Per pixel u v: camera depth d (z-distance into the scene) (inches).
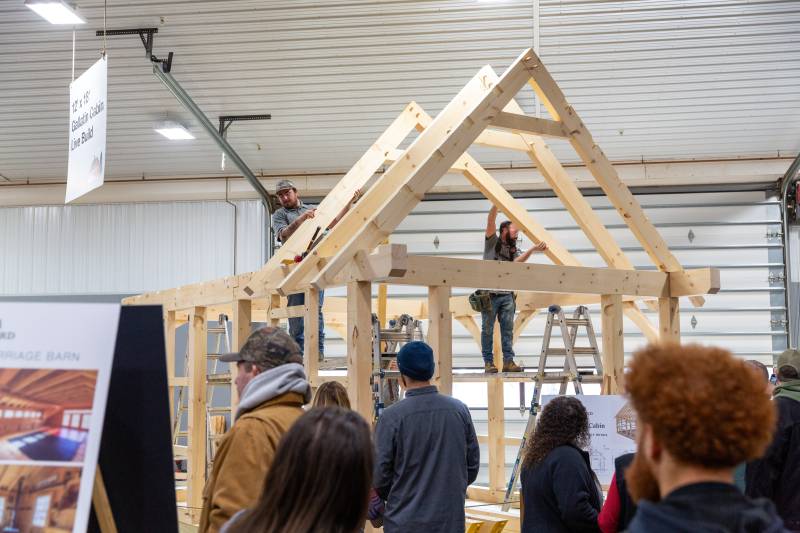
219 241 507.2
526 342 478.3
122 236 516.1
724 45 351.9
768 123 422.0
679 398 54.7
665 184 478.6
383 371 238.8
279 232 277.6
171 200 512.1
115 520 87.3
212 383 315.9
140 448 86.6
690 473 55.7
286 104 403.5
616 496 135.9
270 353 109.7
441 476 154.9
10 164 483.8
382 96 397.4
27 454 74.1
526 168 470.3
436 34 346.0
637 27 339.3
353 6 327.3
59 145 458.0
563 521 144.1
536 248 282.2
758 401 55.4
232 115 414.6
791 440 156.9
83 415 75.3
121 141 446.9
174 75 376.5
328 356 485.4
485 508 323.9
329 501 68.7
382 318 321.1
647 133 434.0
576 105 404.2
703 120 418.9
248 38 347.6
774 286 467.5
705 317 469.7
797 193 466.3
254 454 100.7
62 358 76.4
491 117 221.1
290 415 105.6
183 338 463.5
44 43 351.9
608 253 260.4
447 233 486.6
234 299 278.5
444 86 389.4
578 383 265.4
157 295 346.0
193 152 463.2
